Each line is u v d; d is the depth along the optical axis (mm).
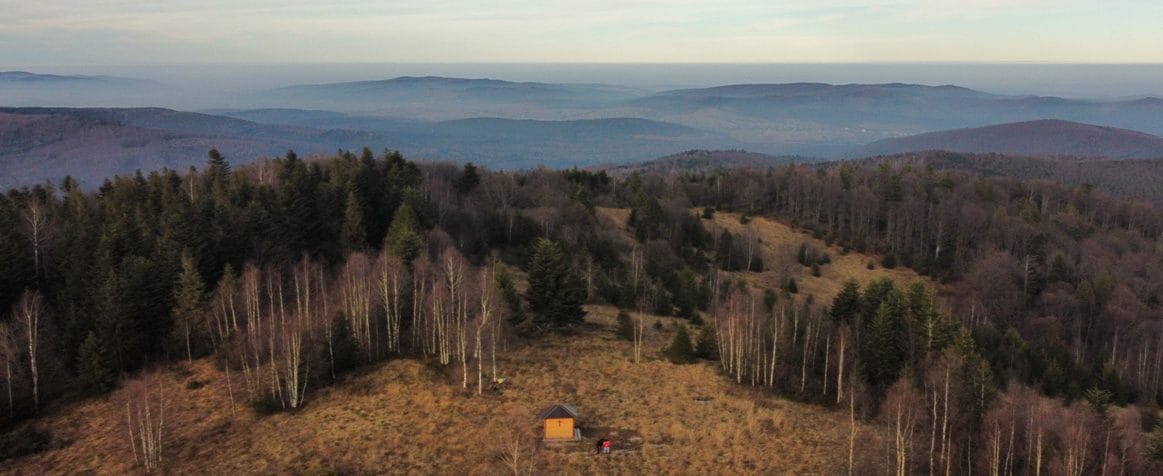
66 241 73188
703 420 54156
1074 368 75000
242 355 61250
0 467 48406
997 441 44562
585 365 64312
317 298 70000
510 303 72250
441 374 60750
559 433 50938
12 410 53875
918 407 48188
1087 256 118750
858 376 59594
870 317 69875
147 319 64938
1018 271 114188
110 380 59219
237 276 73625
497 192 127062
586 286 87562
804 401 59094
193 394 58500
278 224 80312
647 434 51875
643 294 86938
